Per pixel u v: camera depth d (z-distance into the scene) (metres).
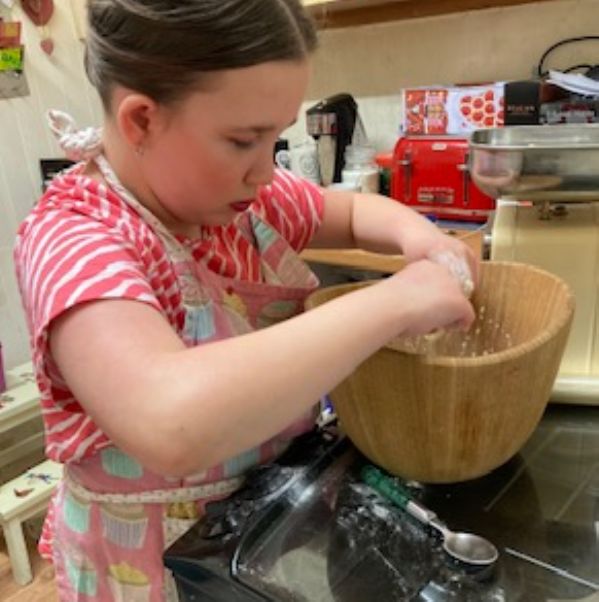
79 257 0.46
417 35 1.72
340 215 0.79
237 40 0.42
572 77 1.39
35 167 1.89
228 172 0.49
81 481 0.64
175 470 0.38
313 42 0.49
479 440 0.51
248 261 0.67
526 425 0.54
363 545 0.50
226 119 0.45
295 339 0.41
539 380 0.52
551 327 0.52
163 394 0.38
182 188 0.51
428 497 0.56
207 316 0.61
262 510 0.54
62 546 0.68
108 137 0.56
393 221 0.74
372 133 1.90
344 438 0.64
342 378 0.43
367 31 1.78
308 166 1.75
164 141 0.48
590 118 1.35
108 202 0.55
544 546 0.51
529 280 0.64
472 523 0.53
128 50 0.45
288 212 0.75
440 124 1.54
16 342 1.93
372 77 1.83
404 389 0.49
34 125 1.87
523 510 0.55
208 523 0.53
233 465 0.60
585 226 0.72
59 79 1.90
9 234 1.86
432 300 0.48
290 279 0.70
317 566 0.48
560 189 0.72
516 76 1.64
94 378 0.40
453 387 0.48
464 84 1.63
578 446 0.64
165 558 0.51
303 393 0.41
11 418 1.65
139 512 0.61
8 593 1.55
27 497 1.56
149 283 0.51
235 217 0.62
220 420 0.38
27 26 1.81
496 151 0.72
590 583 0.47
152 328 0.42
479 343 0.68
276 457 0.62
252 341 0.41
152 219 0.56
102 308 0.42
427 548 0.50
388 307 0.46
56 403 0.54
